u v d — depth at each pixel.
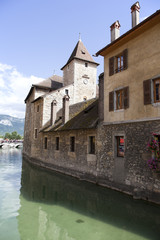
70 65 26.42
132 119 9.20
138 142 8.79
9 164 20.53
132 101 9.32
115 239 5.40
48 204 8.45
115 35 11.70
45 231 5.89
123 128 9.73
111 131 10.56
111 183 10.18
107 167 10.59
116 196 8.98
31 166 19.31
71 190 10.50
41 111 21.50
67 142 15.05
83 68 26.02
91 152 12.35
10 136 111.25
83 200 8.87
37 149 21.38
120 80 10.23
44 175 14.73
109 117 10.77
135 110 9.09
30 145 24.53
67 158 14.84
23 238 5.45
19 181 12.82
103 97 11.59
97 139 11.61
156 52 8.34
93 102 16.09
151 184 7.95
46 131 18.27
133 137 9.09
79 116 15.16
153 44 8.53
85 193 9.86
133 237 5.49
